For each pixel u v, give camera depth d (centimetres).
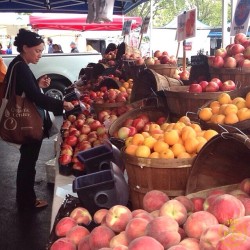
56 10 1031
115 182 202
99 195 199
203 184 185
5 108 385
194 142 210
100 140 329
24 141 394
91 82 655
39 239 381
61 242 154
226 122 227
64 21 1548
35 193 491
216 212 139
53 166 513
